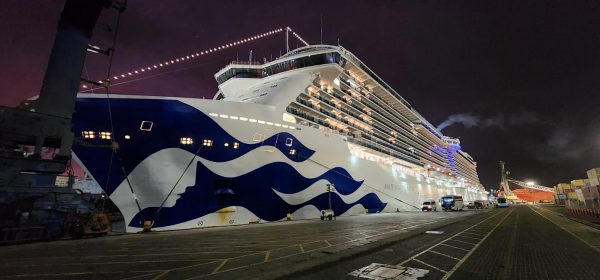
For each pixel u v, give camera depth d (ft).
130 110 57.41
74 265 26.40
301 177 78.43
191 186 60.23
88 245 38.11
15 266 26.16
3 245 37.17
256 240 41.57
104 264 26.66
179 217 58.54
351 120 116.57
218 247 35.55
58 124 40.68
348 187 96.68
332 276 20.72
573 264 24.21
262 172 69.72
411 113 175.01
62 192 44.21
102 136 54.95
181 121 60.64
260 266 23.95
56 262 27.71
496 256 27.63
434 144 214.90
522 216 95.40
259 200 69.46
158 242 40.57
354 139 109.60
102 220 48.42
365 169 108.17
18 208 38.86
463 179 276.00
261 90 95.30
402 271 21.98
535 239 39.14
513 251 30.25
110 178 54.60
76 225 44.75
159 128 58.54
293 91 87.40
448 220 75.31
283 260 26.05
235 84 111.24
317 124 95.04
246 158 67.21
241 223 66.18
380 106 145.59
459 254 28.60
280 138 74.59
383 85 147.13
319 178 84.07
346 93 116.37
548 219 78.74
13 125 37.27
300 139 79.56
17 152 38.86
